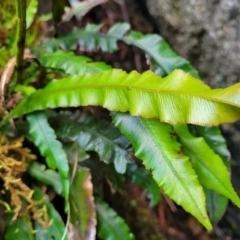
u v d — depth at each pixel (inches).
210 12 12.4
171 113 8.2
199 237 15.6
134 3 15.2
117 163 10.9
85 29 13.3
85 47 13.1
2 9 12.7
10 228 10.6
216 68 13.3
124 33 12.9
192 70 11.9
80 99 9.3
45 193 11.5
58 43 13.1
